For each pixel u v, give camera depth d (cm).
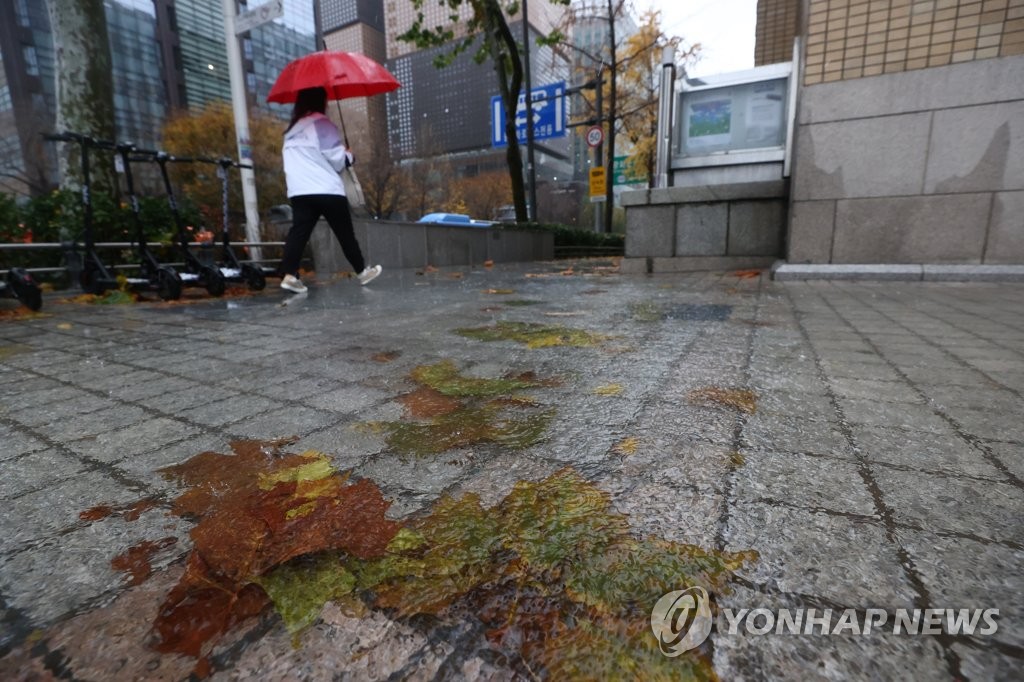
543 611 80
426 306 412
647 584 85
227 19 755
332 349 264
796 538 97
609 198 2003
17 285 414
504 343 268
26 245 507
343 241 551
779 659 71
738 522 103
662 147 735
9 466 138
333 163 515
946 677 67
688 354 236
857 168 516
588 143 1766
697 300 411
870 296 412
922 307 355
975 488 114
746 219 652
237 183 1528
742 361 222
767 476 121
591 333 287
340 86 545
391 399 184
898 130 497
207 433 158
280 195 1888
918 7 477
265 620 81
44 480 130
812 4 510
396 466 131
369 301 454
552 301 428
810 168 533
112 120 738
